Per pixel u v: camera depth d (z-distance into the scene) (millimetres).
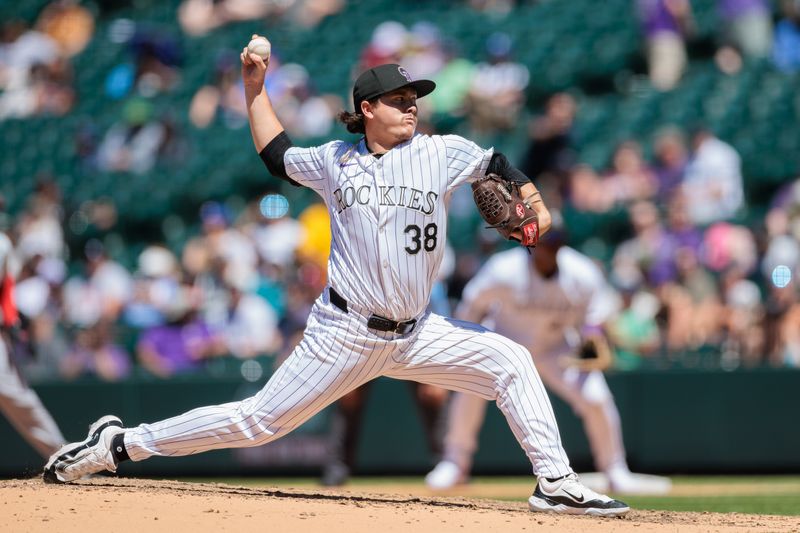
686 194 40750
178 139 49875
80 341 34125
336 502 16547
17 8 59688
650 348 33500
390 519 15008
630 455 32812
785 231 37938
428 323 16469
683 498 27219
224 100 51469
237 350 34969
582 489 16328
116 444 17078
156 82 54719
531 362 16484
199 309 36031
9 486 17328
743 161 46219
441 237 16078
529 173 42812
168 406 33062
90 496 16094
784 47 51812
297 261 34656
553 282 26594
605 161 45531
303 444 33344
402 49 50625
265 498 16719
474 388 16625
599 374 28406
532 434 16375
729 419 32594
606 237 41375
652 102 49125
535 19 54781
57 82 55250
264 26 57656
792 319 33469
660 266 37344
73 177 50594
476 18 55625
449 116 48219
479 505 17766
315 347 16125
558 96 44000
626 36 52625
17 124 53656
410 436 33031
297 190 45250
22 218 42969
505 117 47594
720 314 34625
